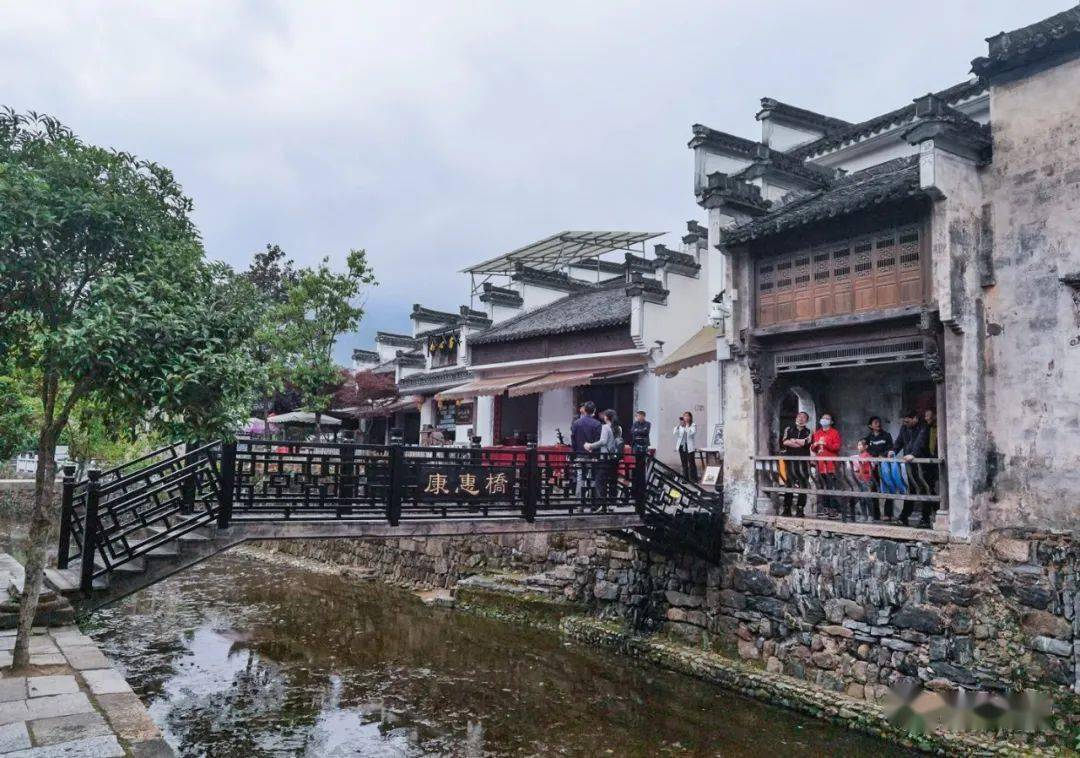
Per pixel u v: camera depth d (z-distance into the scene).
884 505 11.63
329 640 14.54
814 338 11.97
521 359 23.02
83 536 9.65
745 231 12.51
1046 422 9.48
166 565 9.12
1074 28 9.29
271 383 8.84
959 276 10.05
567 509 12.02
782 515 12.36
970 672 9.47
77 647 7.92
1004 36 10.13
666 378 18.95
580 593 15.88
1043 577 9.14
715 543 12.90
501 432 24.44
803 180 14.73
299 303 21.78
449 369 26.52
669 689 11.76
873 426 11.72
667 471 13.18
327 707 10.81
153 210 7.86
